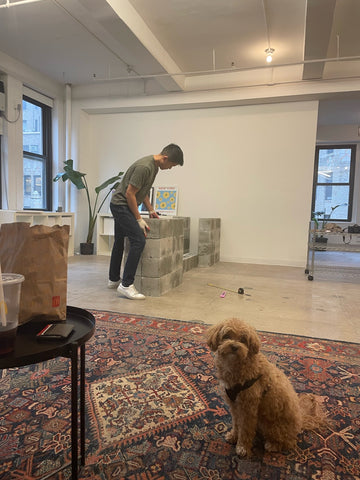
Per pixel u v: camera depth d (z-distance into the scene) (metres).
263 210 5.59
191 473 1.02
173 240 3.54
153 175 3.12
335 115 7.25
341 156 8.66
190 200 5.94
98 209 6.49
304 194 5.39
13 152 5.12
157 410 1.34
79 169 6.20
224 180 5.75
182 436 1.19
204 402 1.41
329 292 3.54
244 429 1.08
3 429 1.21
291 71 5.06
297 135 5.36
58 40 4.41
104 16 3.41
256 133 5.54
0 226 0.99
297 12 3.69
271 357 1.85
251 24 3.97
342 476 1.01
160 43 4.46
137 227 3.01
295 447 1.15
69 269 4.61
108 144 6.35
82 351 1.03
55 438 1.16
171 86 5.34
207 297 3.22
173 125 5.95
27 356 0.75
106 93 5.95
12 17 3.88
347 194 8.70
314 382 1.59
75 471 0.92
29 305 0.93
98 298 3.09
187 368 1.70
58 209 5.74
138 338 2.09
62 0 3.51
